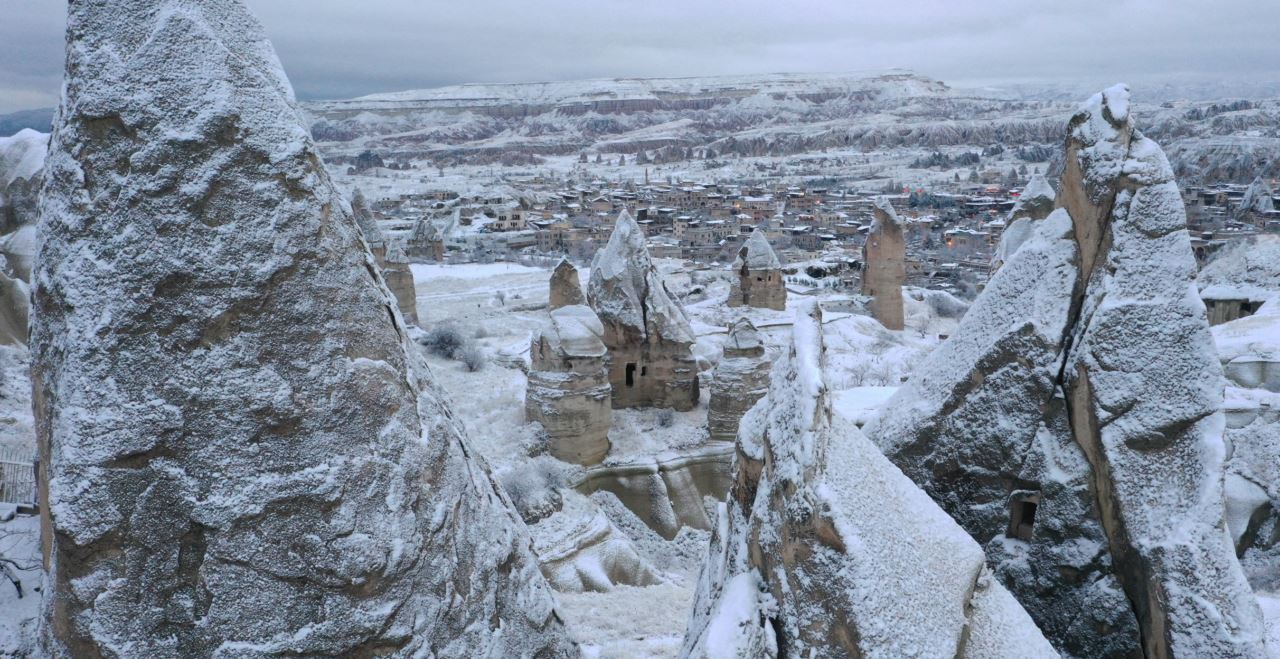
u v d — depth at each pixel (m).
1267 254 43.03
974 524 12.95
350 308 10.37
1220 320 40.78
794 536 9.41
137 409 9.57
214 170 9.74
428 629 10.60
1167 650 10.89
